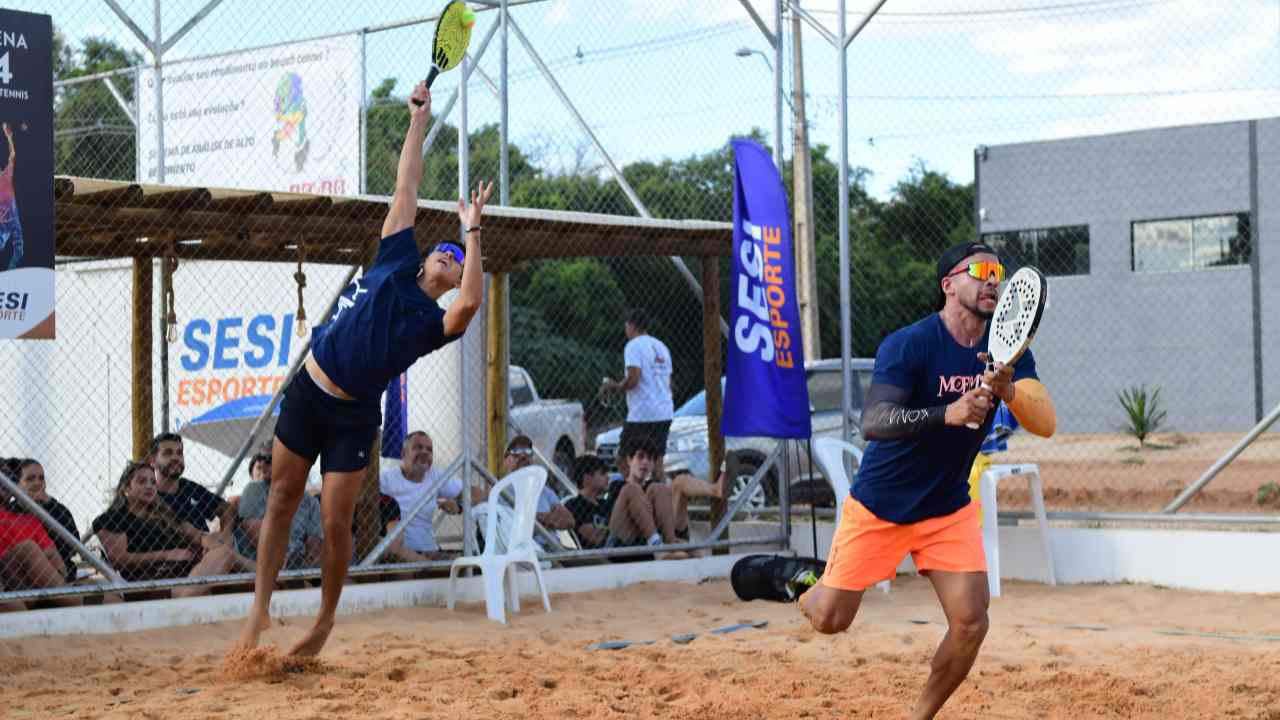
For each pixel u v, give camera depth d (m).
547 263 29.62
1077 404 27.03
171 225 8.98
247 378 11.72
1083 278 27.05
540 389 29.08
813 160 28.19
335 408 5.99
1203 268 26.06
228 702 5.64
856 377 14.19
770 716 5.49
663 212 26.14
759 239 10.34
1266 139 25.58
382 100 21.16
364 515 9.15
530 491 9.06
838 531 4.91
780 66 11.36
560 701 5.71
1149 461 20.98
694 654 7.13
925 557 4.73
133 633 7.86
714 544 10.72
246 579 8.35
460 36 6.34
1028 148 27.61
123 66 20.86
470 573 9.45
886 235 28.02
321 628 6.32
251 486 8.91
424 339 5.90
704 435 14.24
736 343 10.30
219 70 14.04
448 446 11.15
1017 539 10.54
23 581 7.83
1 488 7.93
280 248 10.48
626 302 29.66
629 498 10.55
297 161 13.59
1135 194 26.67
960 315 4.66
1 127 7.41
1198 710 5.64
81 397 12.52
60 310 12.70
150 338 10.50
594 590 9.98
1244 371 25.69
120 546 8.34
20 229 7.48
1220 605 9.08
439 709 5.51
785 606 9.25
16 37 7.45
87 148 20.59
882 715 5.49
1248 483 17.28
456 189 25.12
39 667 6.85
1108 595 9.60
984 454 9.84
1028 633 7.93
